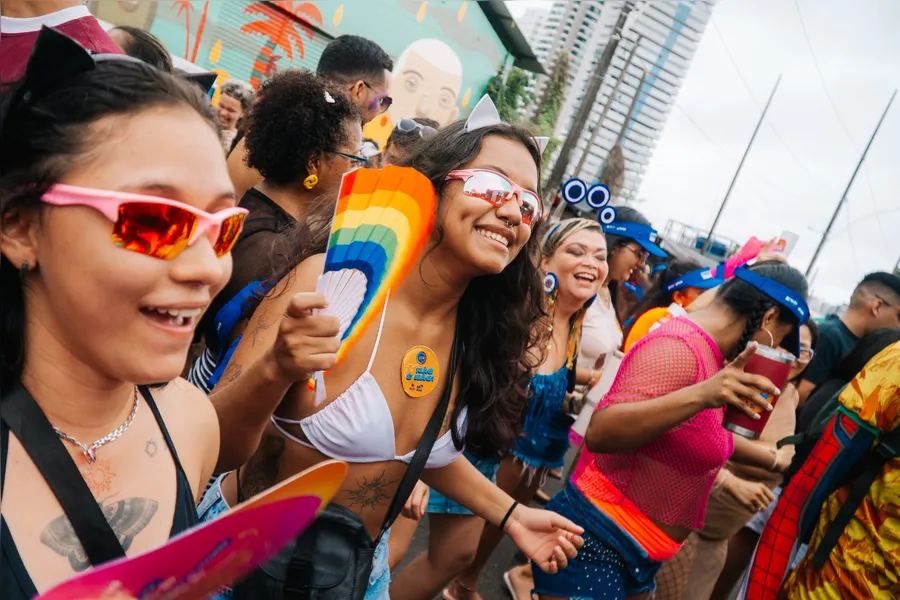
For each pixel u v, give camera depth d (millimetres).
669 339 2432
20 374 877
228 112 4680
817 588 2385
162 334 873
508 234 1700
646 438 2285
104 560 901
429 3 12250
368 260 1380
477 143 1706
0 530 824
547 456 3732
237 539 817
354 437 1663
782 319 2496
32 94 800
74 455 917
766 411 2273
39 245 833
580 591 2424
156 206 818
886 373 2236
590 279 3588
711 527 3316
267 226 2201
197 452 1153
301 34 10766
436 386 1817
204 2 9734
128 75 849
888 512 2229
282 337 1314
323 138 2318
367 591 1885
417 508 2459
